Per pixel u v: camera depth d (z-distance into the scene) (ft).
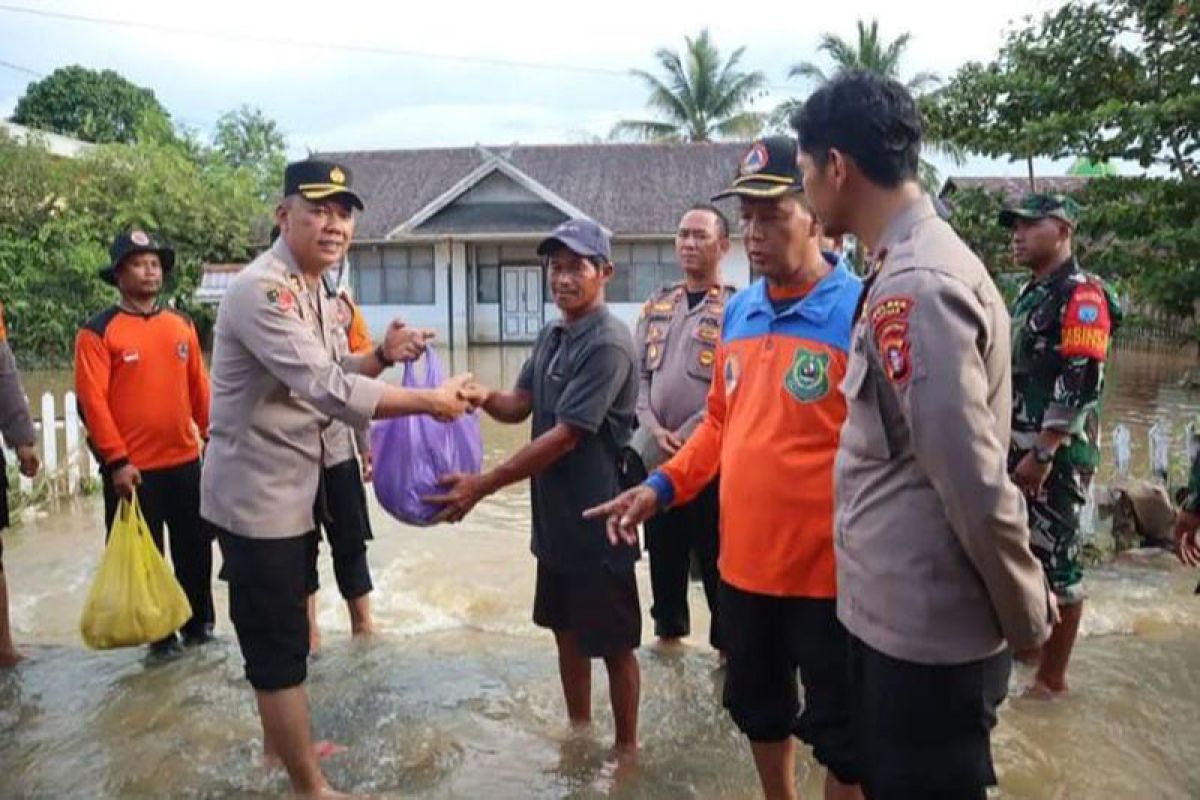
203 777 12.00
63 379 60.29
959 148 34.58
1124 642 16.11
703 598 19.44
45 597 19.31
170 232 78.38
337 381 10.96
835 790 9.73
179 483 16.66
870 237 7.68
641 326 16.39
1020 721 13.19
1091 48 30.32
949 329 6.76
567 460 12.06
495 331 93.76
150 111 102.68
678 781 11.85
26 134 75.92
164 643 16.48
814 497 9.50
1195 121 25.98
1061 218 13.76
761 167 9.64
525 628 17.39
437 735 13.10
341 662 15.67
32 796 11.57
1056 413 13.30
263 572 11.18
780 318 9.77
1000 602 7.12
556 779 11.91
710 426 10.97
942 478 6.81
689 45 124.88
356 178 100.94
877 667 7.59
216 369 11.43
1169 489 24.31
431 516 11.88
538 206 92.58
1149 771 11.82
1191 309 27.58
